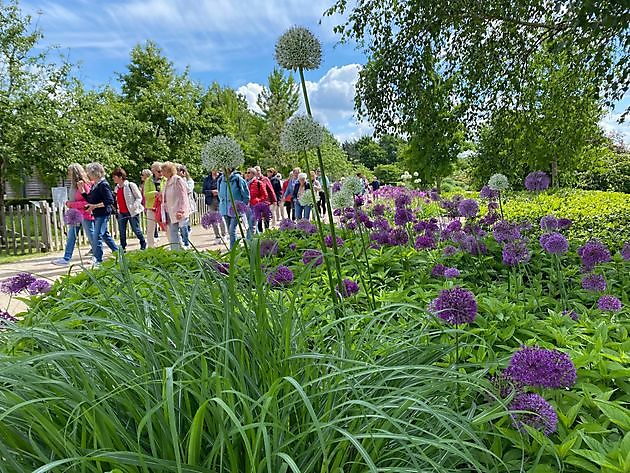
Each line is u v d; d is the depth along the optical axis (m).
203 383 1.18
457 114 5.73
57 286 3.22
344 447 1.18
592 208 8.84
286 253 4.48
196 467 1.06
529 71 5.76
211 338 1.58
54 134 14.12
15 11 14.36
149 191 8.53
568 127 5.91
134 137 22.34
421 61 5.41
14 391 1.24
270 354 1.46
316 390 1.39
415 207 10.11
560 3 4.56
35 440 1.21
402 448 1.18
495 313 2.37
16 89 14.23
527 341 1.96
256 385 1.40
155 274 2.49
